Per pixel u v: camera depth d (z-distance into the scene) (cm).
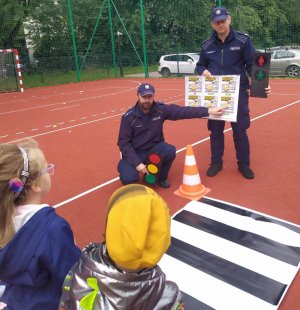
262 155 552
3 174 148
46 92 1672
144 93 406
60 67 2248
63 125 871
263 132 692
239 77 402
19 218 152
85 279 133
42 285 159
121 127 433
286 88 1306
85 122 888
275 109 909
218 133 465
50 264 150
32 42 2539
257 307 241
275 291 254
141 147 445
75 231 359
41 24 2441
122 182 442
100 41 2431
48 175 167
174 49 2509
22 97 1527
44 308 160
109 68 2302
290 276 269
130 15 2478
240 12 2512
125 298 127
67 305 137
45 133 798
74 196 445
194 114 427
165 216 117
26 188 155
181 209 381
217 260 291
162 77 2048
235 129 449
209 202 394
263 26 2786
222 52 430
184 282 268
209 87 423
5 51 1717
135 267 117
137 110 426
